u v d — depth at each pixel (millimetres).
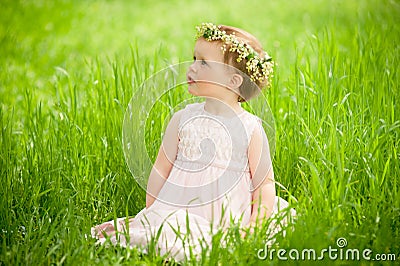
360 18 8953
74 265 3150
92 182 4242
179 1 11508
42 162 4320
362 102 4590
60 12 10031
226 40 3543
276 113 4777
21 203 3924
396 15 6859
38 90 6559
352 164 3932
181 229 3371
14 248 3322
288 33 8992
